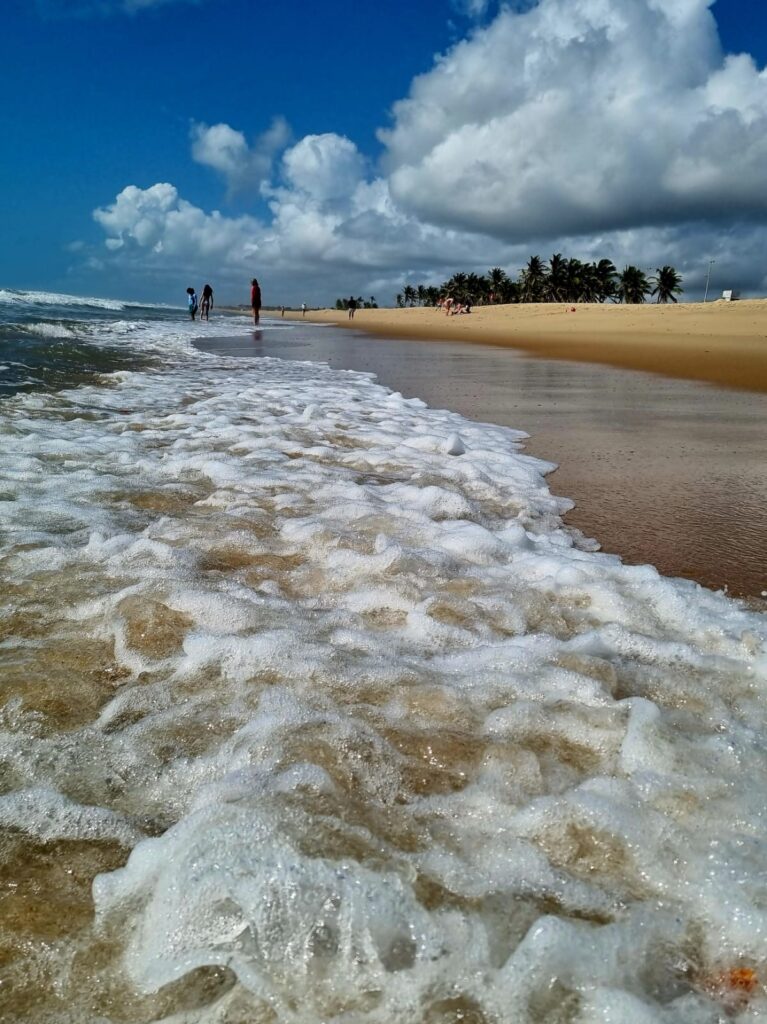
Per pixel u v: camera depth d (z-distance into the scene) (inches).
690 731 89.0
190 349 673.0
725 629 117.0
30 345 557.9
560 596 128.9
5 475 195.9
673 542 159.8
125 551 142.2
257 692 95.7
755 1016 53.7
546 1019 53.2
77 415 290.5
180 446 242.7
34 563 135.7
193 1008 53.9
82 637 109.9
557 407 349.4
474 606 123.2
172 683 97.7
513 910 61.9
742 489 202.7
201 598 120.3
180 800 77.0
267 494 189.6
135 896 63.0
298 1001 54.4
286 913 59.8
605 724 89.0
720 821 73.0
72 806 75.0
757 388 437.1
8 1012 53.0
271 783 76.1
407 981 55.7
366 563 139.9
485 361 621.3
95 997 54.6
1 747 83.7
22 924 60.3
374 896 61.6
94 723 89.1
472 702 93.7
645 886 65.5
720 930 60.7
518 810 74.6
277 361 593.6
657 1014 53.1
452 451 242.5
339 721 88.7
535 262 3762.3
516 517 176.2
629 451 249.3
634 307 1920.5
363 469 223.1
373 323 1846.7
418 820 72.8
